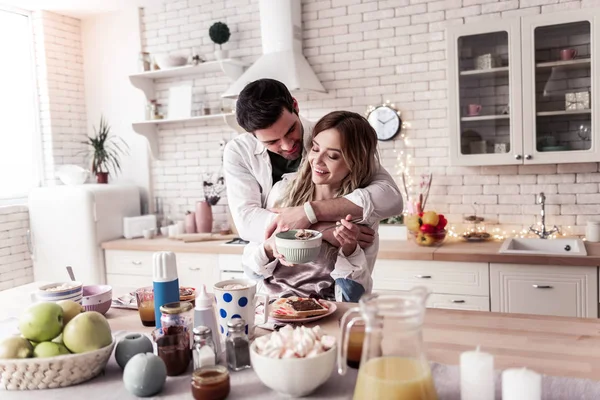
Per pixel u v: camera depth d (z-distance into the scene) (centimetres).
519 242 354
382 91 395
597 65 314
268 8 392
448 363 126
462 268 322
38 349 123
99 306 176
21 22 462
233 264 378
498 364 124
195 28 453
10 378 121
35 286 234
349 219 176
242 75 394
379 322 94
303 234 161
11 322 174
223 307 146
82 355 121
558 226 362
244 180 209
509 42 331
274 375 109
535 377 91
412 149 390
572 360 125
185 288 192
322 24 408
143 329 163
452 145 350
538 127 331
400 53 388
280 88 180
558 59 324
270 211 197
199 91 457
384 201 185
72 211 421
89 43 491
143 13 471
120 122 486
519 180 368
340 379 121
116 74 484
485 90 341
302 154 203
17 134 459
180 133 467
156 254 149
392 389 92
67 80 483
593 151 319
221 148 451
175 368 126
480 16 365
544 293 307
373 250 201
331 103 410
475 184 378
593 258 293
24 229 448
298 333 118
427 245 345
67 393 119
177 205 473
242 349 128
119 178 489
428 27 379
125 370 116
